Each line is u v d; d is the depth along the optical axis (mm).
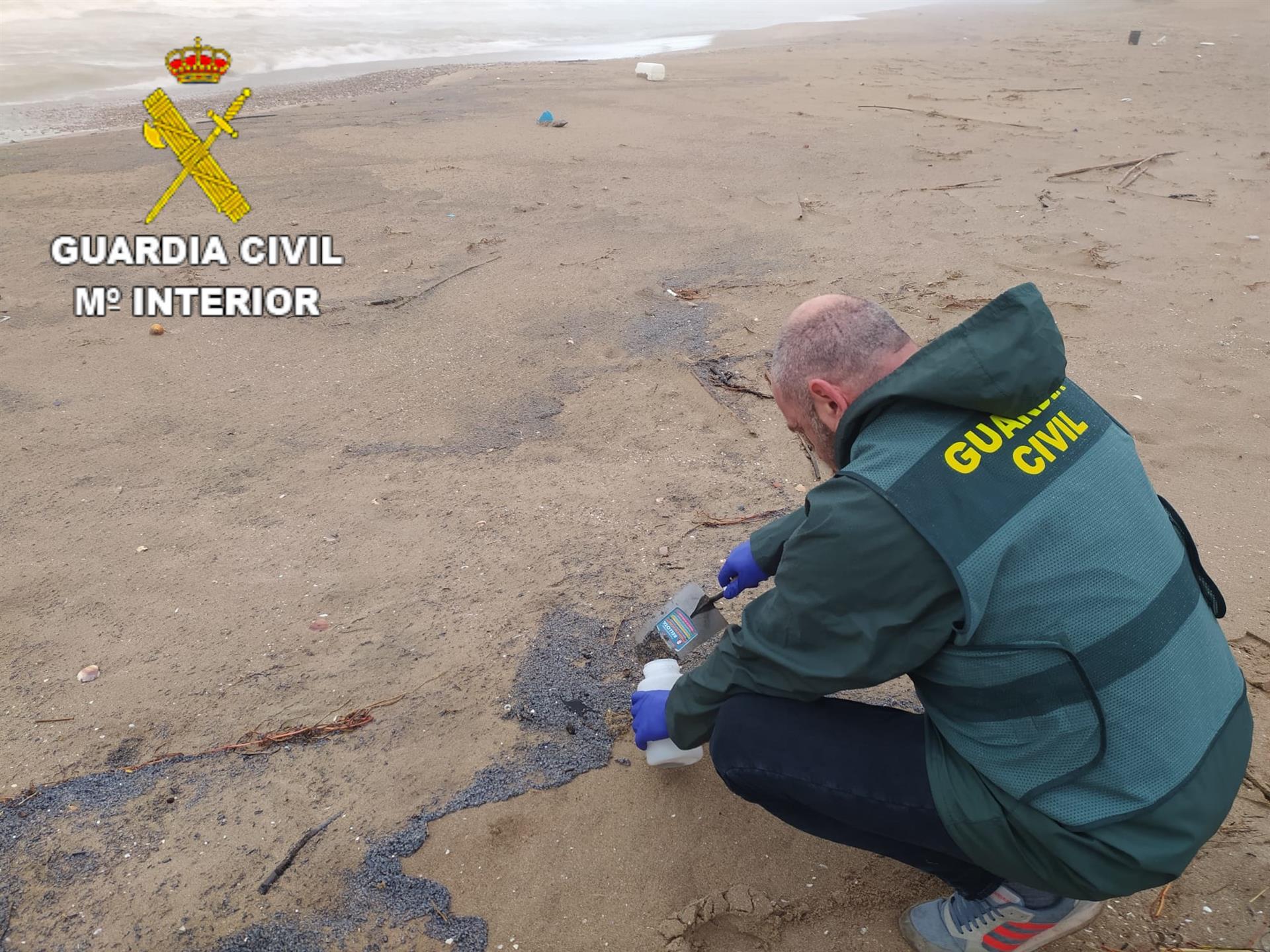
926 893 2023
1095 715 1460
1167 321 4566
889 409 1565
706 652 2635
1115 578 1473
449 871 2059
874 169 7133
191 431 3770
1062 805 1491
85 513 3248
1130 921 1933
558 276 5176
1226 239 5605
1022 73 11180
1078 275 5109
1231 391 3945
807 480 3434
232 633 2711
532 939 1927
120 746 2354
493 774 2279
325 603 2828
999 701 1515
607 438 3701
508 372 4207
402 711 2455
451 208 6297
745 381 4098
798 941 1936
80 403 3961
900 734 1729
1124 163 7145
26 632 2711
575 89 10344
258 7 18656
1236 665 1652
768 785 1802
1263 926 1909
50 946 1909
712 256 5469
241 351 4414
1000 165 7160
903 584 1469
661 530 3145
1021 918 1778
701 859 2094
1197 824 1475
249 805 2205
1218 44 13219
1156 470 3420
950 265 5262
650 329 4578
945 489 1472
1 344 4441
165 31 14977
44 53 12555
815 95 9852
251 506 3289
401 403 3975
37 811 2182
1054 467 1513
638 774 2289
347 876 2045
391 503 3307
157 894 2006
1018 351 1484
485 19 19125
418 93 10211
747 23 19047
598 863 2080
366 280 5152
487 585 2893
